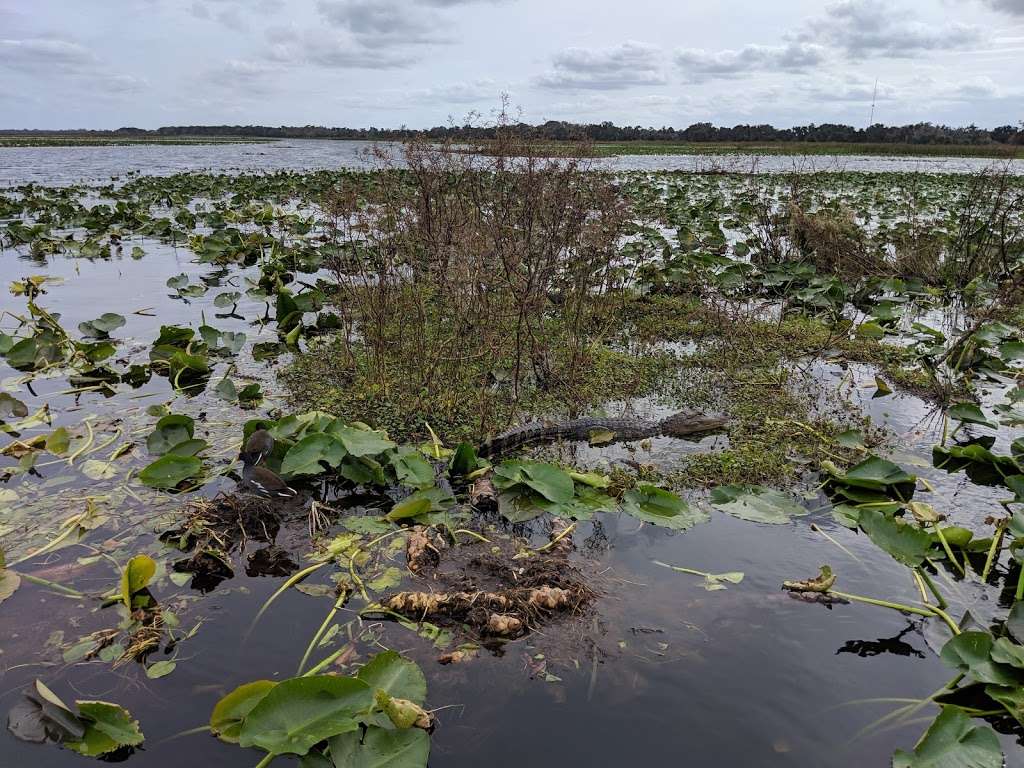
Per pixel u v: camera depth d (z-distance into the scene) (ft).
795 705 9.57
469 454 15.98
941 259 39.01
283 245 40.29
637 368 23.63
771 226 45.44
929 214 60.85
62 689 9.68
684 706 9.51
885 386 22.16
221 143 260.83
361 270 27.61
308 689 8.88
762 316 30.37
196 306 31.89
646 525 14.32
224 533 13.52
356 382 21.62
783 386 22.45
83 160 135.54
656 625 11.14
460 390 21.30
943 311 32.24
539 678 10.00
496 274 23.85
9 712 9.09
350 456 15.42
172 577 12.21
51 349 23.40
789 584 12.16
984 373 23.89
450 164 23.45
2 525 13.74
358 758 8.38
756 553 13.34
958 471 17.04
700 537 13.88
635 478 16.31
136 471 15.97
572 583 12.07
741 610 11.57
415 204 24.34
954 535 13.32
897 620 11.45
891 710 9.55
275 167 116.16
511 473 15.06
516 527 14.21
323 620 11.19
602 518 14.57
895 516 14.83
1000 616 11.64
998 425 19.92
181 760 8.56
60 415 19.25
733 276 31.63
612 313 28.22
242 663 10.21
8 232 46.01
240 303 32.68
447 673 10.07
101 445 17.35
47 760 8.50
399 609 11.39
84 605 11.50
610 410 20.48
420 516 14.26
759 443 18.13
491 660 10.35
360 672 9.41
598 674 10.09
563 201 22.52
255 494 14.98
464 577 12.42
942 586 12.48
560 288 28.66
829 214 43.16
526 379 22.24
